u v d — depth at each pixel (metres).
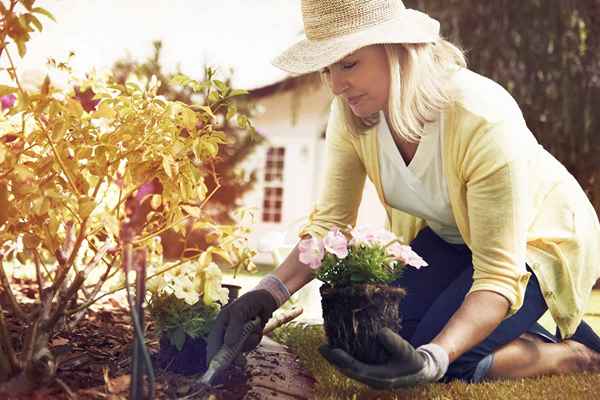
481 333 2.60
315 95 16.75
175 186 2.66
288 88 14.88
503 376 2.91
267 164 16.97
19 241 2.89
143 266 1.97
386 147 2.92
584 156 9.75
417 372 2.32
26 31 2.16
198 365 2.63
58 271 2.73
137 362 1.98
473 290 2.68
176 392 2.36
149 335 3.12
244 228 2.82
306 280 2.92
